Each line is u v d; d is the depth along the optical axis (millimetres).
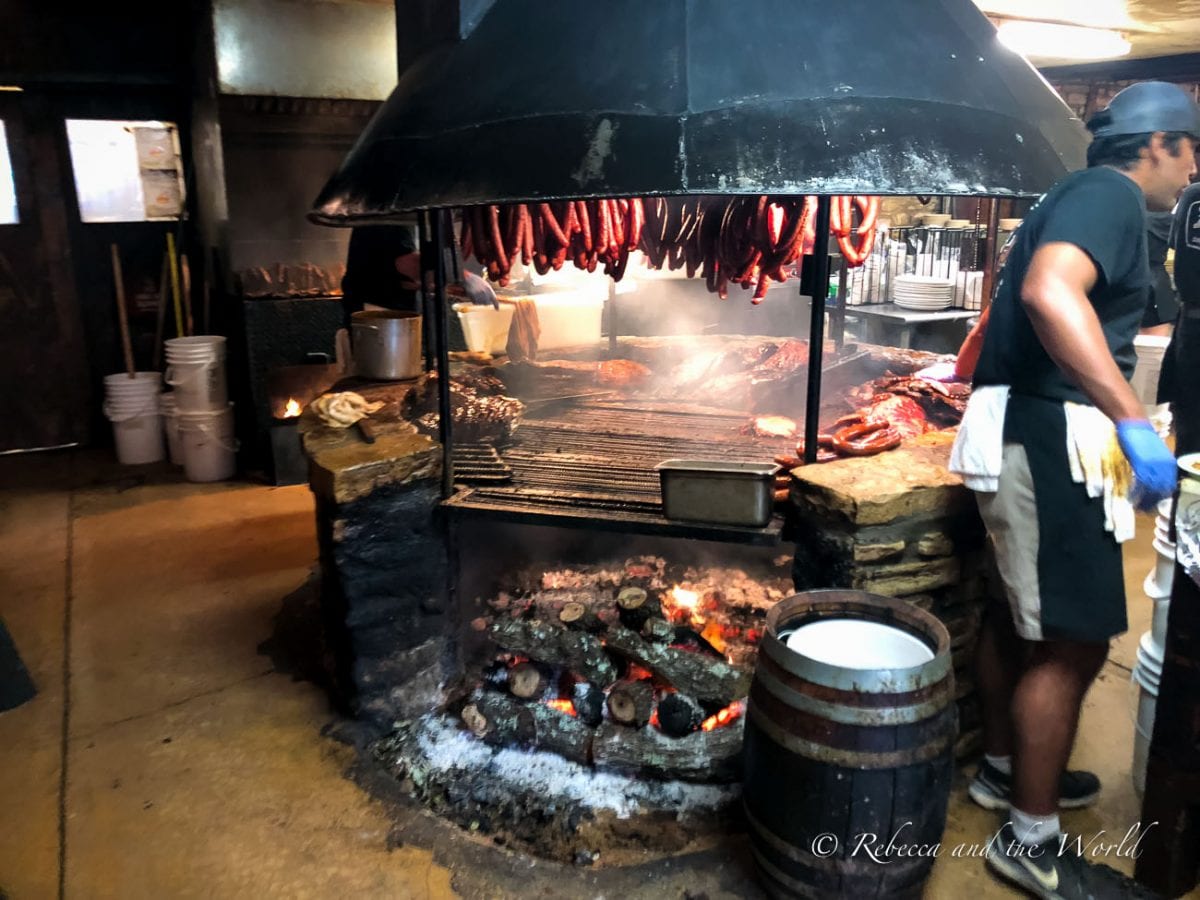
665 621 2684
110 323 5879
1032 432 1958
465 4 2328
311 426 2863
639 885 2125
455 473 2869
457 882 2152
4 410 5785
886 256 6684
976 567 2480
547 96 2076
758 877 2115
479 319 4223
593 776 2455
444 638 2820
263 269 5090
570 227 3225
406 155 2197
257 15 4695
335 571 2639
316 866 2211
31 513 4809
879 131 1959
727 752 2375
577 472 2926
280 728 2799
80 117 5477
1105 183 1842
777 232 3084
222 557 4195
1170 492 1712
